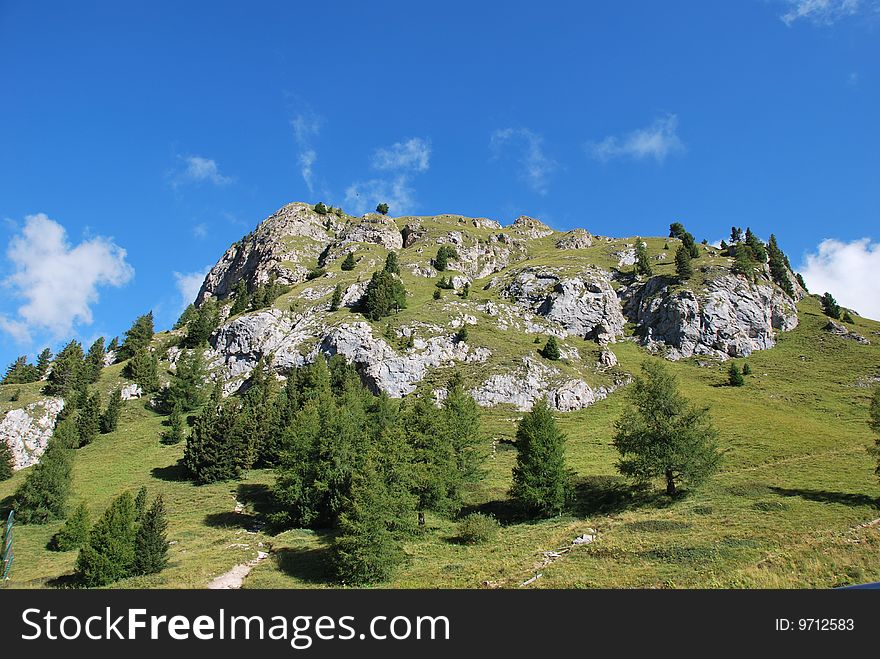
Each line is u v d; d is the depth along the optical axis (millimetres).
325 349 108000
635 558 33562
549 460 49562
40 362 135125
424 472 47969
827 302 142125
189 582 34969
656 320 130875
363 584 34250
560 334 129000
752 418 79125
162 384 108500
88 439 85625
